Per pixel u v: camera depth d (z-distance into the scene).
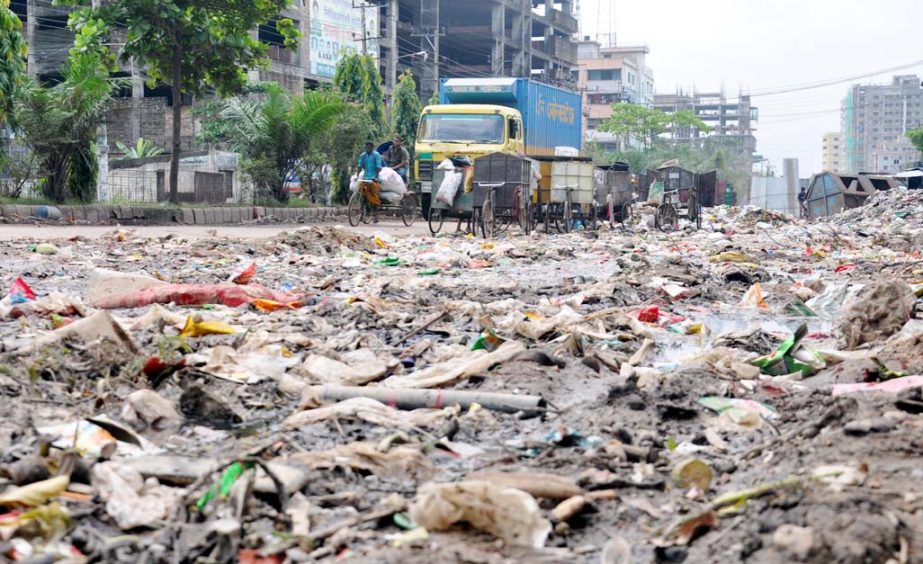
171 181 23.31
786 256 14.88
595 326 6.69
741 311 8.12
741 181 97.56
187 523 2.67
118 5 21.20
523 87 23.62
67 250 12.18
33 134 20.12
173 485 3.04
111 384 4.29
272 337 5.69
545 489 2.98
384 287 8.63
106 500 2.82
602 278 10.26
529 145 24.25
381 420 3.87
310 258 11.94
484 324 6.55
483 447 3.62
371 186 21.05
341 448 3.35
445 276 10.88
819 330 7.07
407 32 63.31
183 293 7.34
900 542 2.33
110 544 2.51
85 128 21.05
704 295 9.03
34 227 17.61
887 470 2.84
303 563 2.48
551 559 2.54
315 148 28.30
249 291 7.54
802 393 4.37
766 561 2.35
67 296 6.68
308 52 48.50
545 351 5.31
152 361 4.45
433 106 21.75
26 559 2.40
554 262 13.22
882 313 5.91
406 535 2.63
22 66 20.12
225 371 4.62
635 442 3.68
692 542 2.58
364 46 41.78
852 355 5.18
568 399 4.44
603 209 24.38
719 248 15.93
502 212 18.81
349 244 14.67
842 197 36.94
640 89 131.12
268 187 27.48
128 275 7.56
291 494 2.90
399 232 19.78
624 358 5.49
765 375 5.00
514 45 73.88
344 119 29.47
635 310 7.72
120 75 41.22
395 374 4.90
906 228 24.44
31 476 2.94
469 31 70.25
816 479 2.74
